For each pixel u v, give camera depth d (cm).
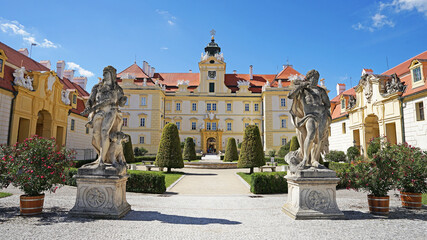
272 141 5019
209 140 5606
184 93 5372
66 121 2736
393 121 2150
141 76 5256
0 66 1866
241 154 1867
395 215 706
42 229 557
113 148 696
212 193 1178
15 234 523
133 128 4944
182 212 748
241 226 602
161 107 5144
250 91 5384
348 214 714
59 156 737
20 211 678
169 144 1925
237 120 5344
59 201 866
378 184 723
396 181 749
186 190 1262
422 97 1845
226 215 715
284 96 5078
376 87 2373
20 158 711
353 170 783
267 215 713
